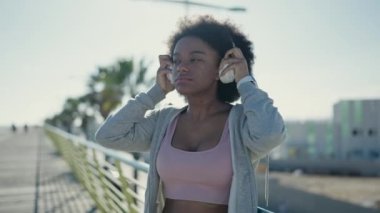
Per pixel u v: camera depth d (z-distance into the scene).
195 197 2.07
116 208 5.32
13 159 17.55
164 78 2.43
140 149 2.51
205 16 2.28
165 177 2.15
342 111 58.97
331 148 58.44
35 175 12.71
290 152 56.53
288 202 29.77
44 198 9.13
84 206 8.35
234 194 1.97
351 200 30.62
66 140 14.61
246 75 2.12
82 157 9.07
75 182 11.15
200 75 2.16
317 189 35.84
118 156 4.70
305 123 60.19
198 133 2.17
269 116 1.95
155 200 2.23
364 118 57.22
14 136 47.97
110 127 2.41
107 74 34.09
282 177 45.31
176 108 2.36
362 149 56.81
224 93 2.33
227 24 2.31
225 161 2.02
